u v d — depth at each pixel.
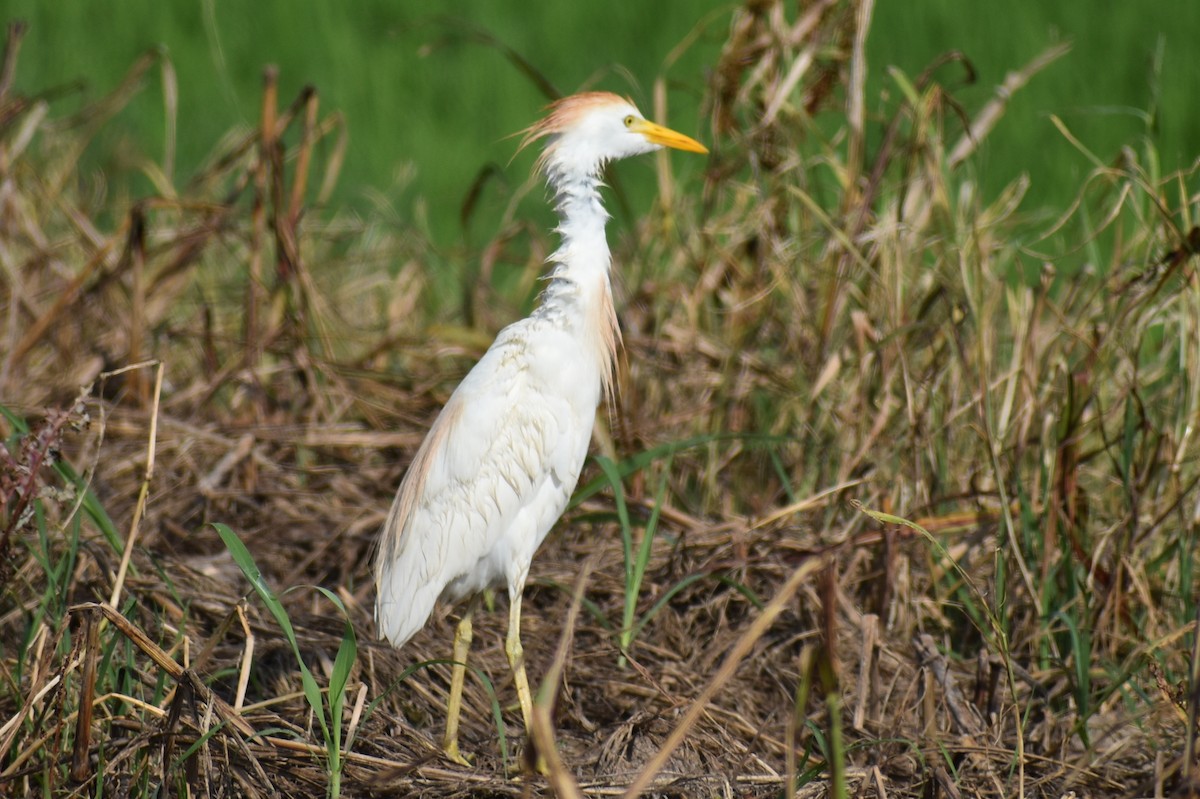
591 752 7.75
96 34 25.05
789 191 10.94
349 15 26.00
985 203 16.31
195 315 13.45
